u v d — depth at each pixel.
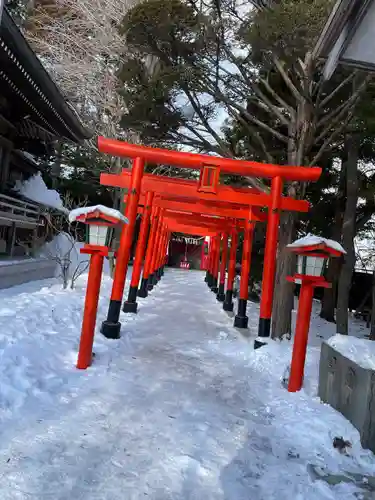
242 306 9.40
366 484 2.98
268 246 6.96
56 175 18.19
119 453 3.12
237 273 20.72
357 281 18.06
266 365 6.02
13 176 12.77
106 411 3.83
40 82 8.55
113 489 2.67
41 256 12.53
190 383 4.96
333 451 3.46
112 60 14.56
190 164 6.95
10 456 2.89
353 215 9.14
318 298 20.05
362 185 11.20
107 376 4.79
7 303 7.02
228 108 7.52
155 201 10.12
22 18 16.69
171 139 7.34
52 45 15.54
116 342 6.36
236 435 3.67
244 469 3.10
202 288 17.44
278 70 7.31
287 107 7.34
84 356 4.90
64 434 3.30
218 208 9.99
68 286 10.61
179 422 3.78
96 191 19.75
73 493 2.58
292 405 4.42
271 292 6.99
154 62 8.44
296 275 4.99
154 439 3.40
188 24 5.82
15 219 9.91
